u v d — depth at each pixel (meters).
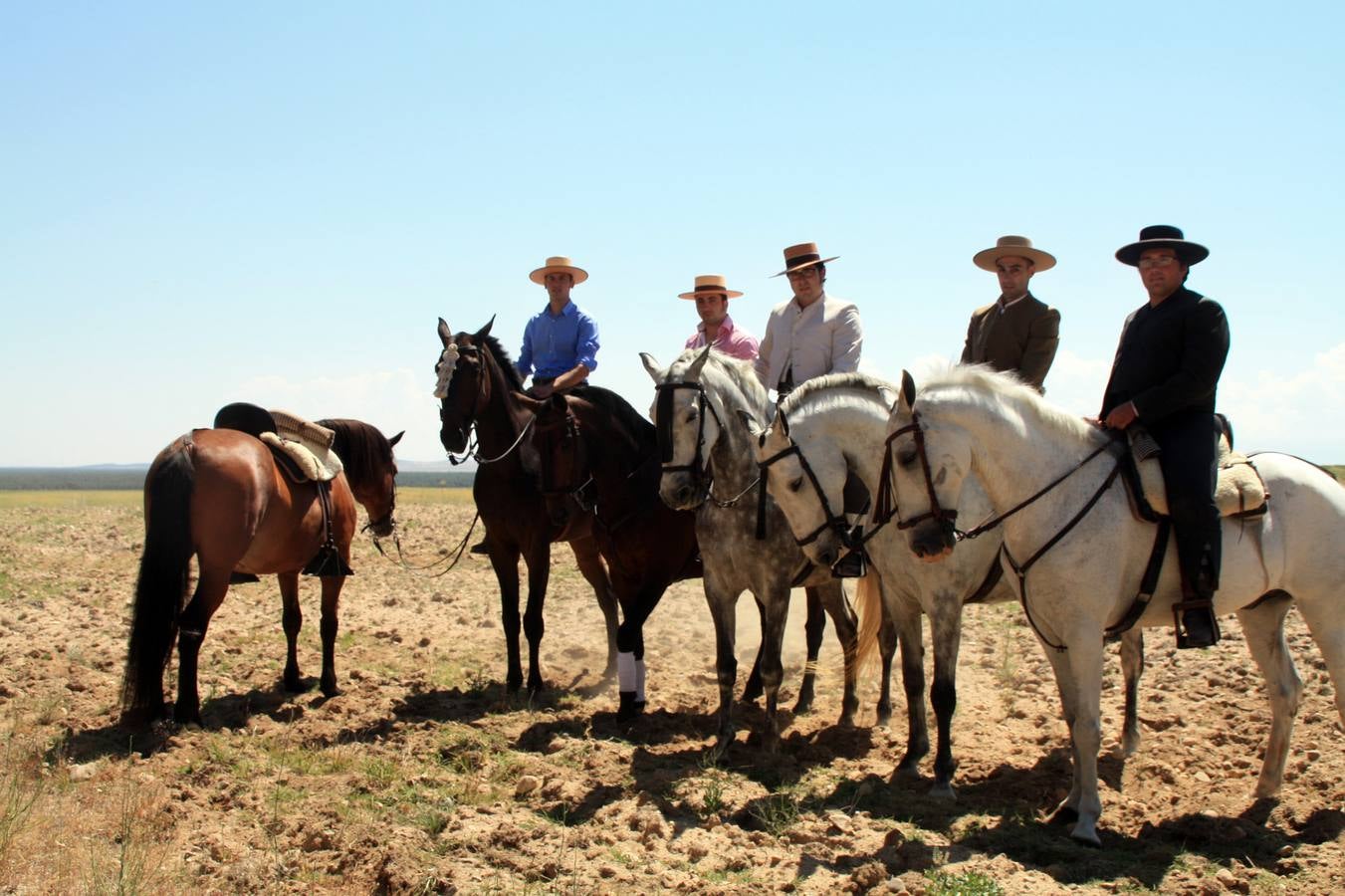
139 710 7.21
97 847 5.23
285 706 8.21
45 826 5.43
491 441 9.04
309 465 8.06
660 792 6.40
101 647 10.05
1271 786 6.37
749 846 5.62
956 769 7.07
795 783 6.83
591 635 11.77
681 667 10.40
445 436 8.91
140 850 5.17
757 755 7.38
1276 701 6.41
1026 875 5.20
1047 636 6.06
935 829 6.00
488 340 9.17
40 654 9.46
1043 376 7.73
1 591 13.34
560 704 8.77
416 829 5.64
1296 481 6.29
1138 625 6.34
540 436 8.23
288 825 5.67
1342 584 6.26
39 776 6.34
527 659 10.47
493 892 4.92
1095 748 5.79
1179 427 5.88
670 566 8.47
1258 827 6.00
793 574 7.61
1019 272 7.82
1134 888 5.18
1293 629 11.30
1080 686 5.80
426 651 10.55
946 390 5.71
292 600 8.70
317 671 9.53
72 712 7.77
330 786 6.33
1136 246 6.08
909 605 6.98
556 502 8.21
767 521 7.30
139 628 6.91
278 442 8.03
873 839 5.72
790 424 6.79
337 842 5.45
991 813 6.27
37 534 21.27
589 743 7.42
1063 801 6.15
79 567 16.16
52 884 4.77
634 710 8.26
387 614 12.51
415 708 8.34
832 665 10.27
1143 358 6.05
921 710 6.95
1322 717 7.91
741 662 10.66
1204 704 8.51
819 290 8.20
